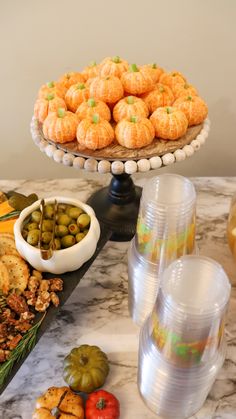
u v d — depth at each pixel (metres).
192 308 0.52
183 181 0.68
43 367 0.74
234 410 0.68
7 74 1.17
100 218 0.98
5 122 1.26
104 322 0.81
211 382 0.62
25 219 0.81
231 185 1.13
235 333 0.79
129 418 0.68
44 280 0.78
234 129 1.29
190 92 0.91
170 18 1.10
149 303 0.74
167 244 0.67
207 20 1.11
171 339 0.56
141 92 0.89
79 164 0.81
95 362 0.69
